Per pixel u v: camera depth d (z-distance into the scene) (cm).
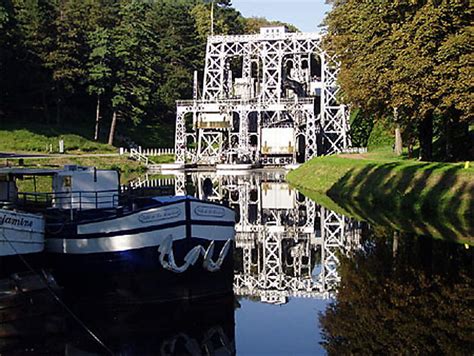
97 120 10188
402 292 2195
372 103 4972
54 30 9975
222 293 2356
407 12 4550
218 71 10325
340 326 1839
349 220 4053
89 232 2244
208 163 9644
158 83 12269
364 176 5319
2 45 9538
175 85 12431
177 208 2253
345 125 9588
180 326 1903
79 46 10181
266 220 4356
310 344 1683
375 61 4534
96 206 2550
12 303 2100
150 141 11225
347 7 5672
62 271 2298
